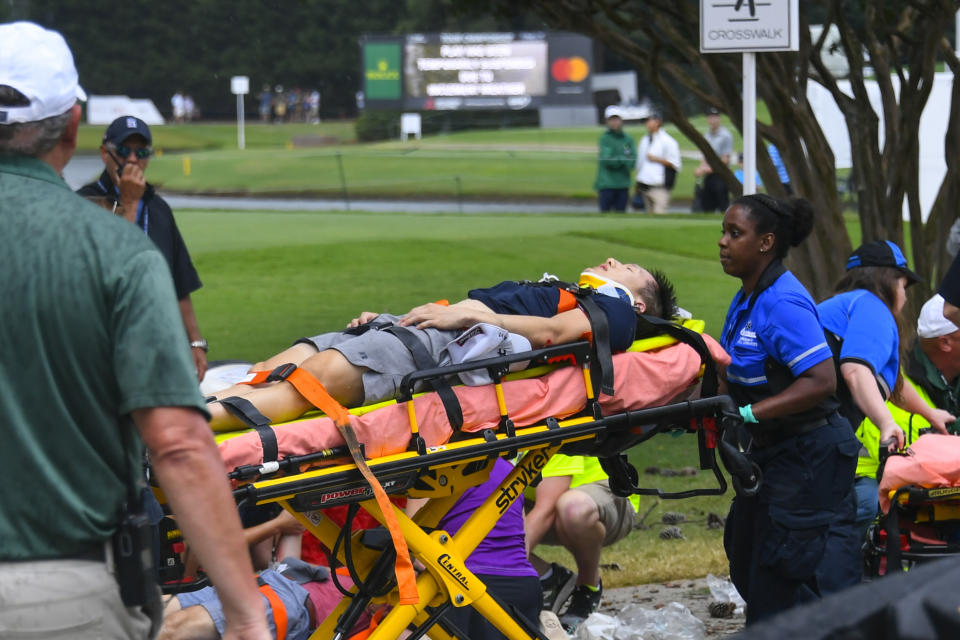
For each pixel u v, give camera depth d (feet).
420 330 33.99
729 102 86.99
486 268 149.89
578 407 34.94
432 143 376.48
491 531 37.88
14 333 21.63
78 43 611.06
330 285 140.46
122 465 22.54
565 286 37.60
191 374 22.18
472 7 94.94
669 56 97.81
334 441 31.12
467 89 416.67
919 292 86.53
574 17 89.76
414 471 31.89
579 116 415.44
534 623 38.14
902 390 44.68
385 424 31.71
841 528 38.42
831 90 88.28
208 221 200.23
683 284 137.39
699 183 218.38
